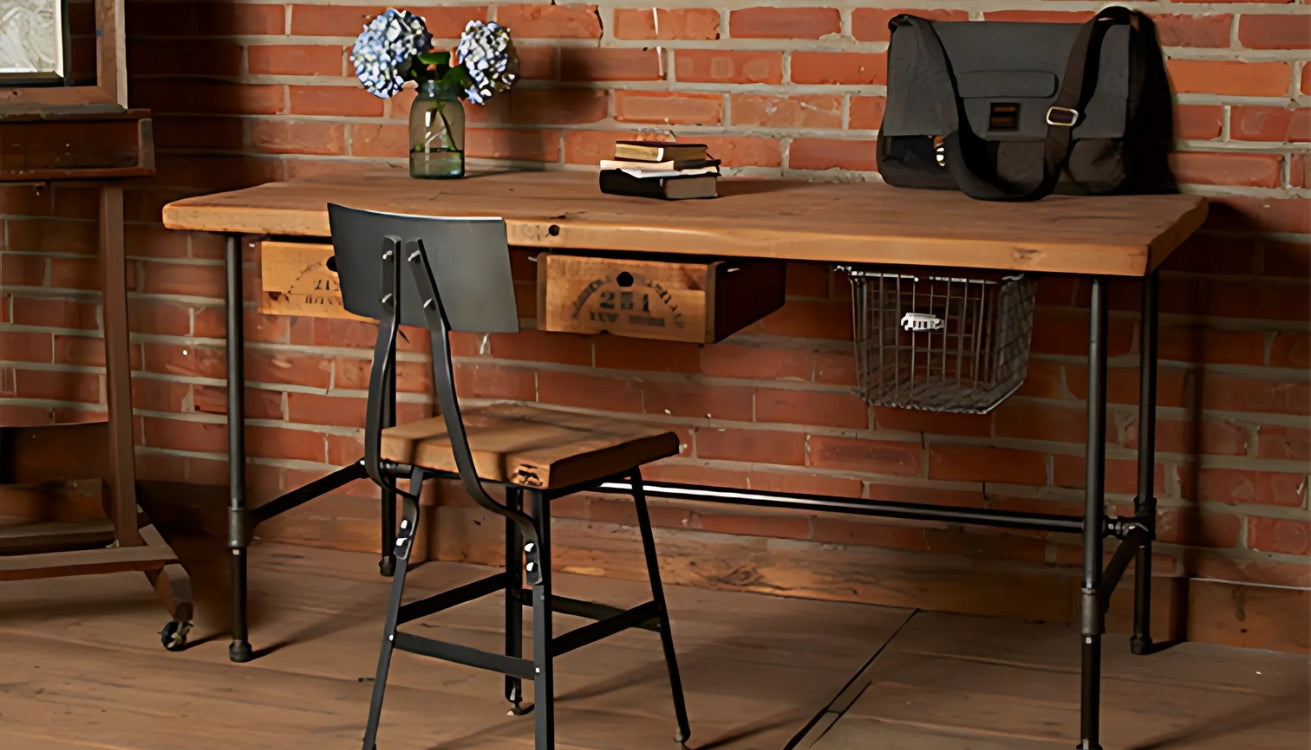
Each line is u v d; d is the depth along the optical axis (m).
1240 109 2.70
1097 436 2.24
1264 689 2.65
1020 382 2.66
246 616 2.78
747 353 3.05
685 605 3.04
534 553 2.17
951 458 2.96
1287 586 2.81
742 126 2.99
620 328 2.36
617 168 2.67
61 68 2.83
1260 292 2.74
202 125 3.31
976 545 2.97
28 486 3.48
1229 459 2.81
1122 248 2.08
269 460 3.43
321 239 2.61
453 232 2.09
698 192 2.64
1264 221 2.72
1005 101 2.67
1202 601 2.84
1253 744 2.43
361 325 3.30
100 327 3.44
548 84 3.10
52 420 3.51
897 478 3.00
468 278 2.11
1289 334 2.74
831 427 3.03
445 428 2.35
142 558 2.87
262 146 3.28
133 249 3.42
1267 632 2.81
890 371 2.88
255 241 3.33
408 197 2.65
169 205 2.60
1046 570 2.93
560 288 2.38
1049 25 2.69
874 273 2.64
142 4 3.30
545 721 2.17
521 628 2.49
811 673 2.71
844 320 2.97
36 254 3.45
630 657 2.78
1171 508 2.86
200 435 3.46
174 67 3.31
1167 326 2.81
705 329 2.31
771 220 2.35
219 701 2.60
